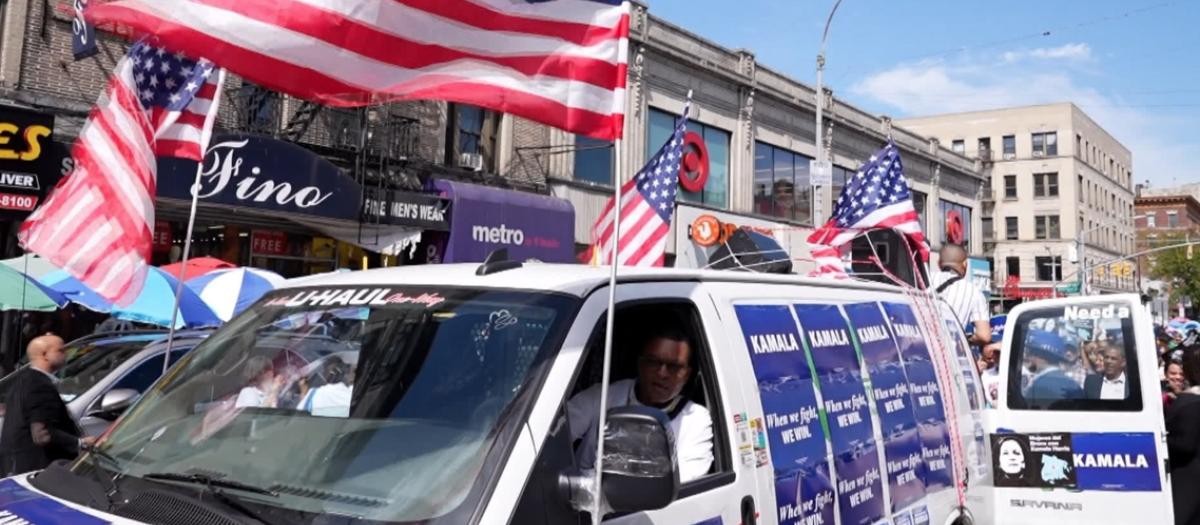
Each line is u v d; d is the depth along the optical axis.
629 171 20.61
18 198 11.27
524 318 2.72
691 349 3.25
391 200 15.06
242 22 3.19
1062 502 5.32
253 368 2.96
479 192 16.61
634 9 20.64
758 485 3.12
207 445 2.72
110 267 5.23
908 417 4.30
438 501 2.27
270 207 13.12
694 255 22.34
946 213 36.47
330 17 3.22
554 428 2.44
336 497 2.34
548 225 17.77
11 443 5.69
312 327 3.03
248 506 2.32
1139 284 69.62
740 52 24.36
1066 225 57.28
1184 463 5.42
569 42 3.19
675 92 22.16
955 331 5.50
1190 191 105.75
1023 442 5.47
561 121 3.17
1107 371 5.36
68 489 2.60
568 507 2.38
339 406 2.70
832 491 3.50
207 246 14.42
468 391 2.57
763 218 24.69
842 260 7.35
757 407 3.25
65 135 12.16
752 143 24.70
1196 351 5.61
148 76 5.54
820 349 3.81
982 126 60.62
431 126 16.94
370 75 3.28
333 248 16.22
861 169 7.40
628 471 2.40
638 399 3.22
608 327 2.56
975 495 5.00
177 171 11.86
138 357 6.93
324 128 15.12
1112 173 67.44
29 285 8.16
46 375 5.83
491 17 3.24
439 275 3.12
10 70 11.83
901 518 3.98
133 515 2.34
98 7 3.25
